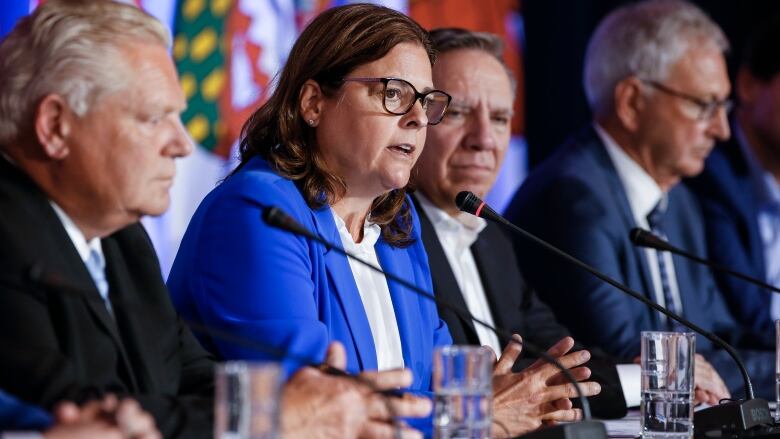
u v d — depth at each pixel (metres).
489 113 11.16
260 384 5.12
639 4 13.94
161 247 14.44
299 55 8.92
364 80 8.74
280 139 8.86
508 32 18.28
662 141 13.60
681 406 7.55
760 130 17.75
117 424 5.41
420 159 11.16
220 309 8.10
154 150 6.62
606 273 12.71
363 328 8.59
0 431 5.64
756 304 15.89
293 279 8.14
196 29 14.84
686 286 13.79
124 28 6.59
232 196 8.37
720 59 13.73
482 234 11.53
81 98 6.46
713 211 16.19
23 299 6.38
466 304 10.59
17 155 6.61
